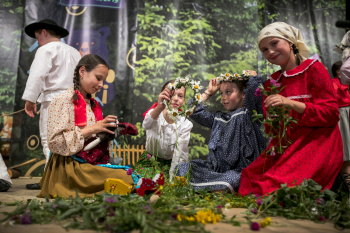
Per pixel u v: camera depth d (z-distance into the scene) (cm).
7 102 549
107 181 207
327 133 211
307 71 221
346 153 297
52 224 132
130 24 553
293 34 231
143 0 560
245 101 260
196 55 560
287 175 202
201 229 118
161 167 279
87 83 246
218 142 270
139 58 550
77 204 143
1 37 559
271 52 227
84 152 232
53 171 231
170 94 259
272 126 215
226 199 196
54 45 331
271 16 579
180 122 284
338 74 388
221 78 278
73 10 544
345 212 153
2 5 564
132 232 117
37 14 532
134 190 223
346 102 308
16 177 495
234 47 567
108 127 240
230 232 123
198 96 256
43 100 326
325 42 576
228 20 570
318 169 200
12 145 514
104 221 126
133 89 541
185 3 567
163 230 115
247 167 232
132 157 515
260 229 130
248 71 275
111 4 552
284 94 225
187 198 186
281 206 172
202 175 250
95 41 545
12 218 142
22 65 525
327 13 580
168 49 556
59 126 225
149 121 265
